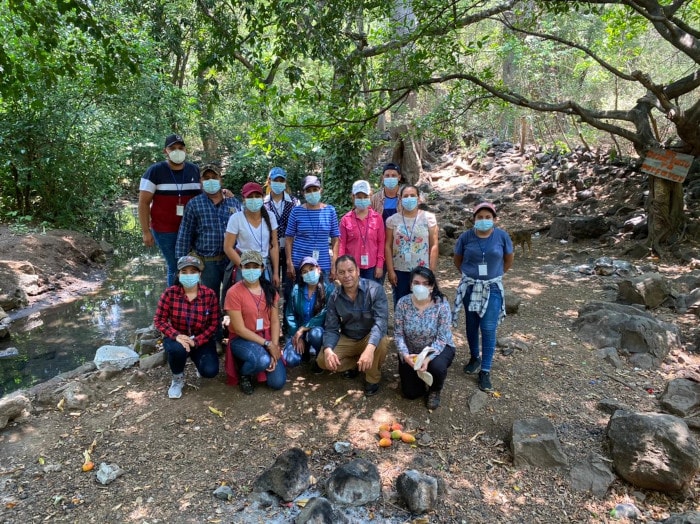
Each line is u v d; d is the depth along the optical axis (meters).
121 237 12.55
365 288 3.92
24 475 3.19
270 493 2.99
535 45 11.82
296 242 4.76
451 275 7.61
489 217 3.87
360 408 3.87
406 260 4.38
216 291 4.52
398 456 3.34
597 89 12.88
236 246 4.38
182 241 4.36
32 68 8.84
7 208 11.38
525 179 13.28
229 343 4.07
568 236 8.98
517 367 4.37
